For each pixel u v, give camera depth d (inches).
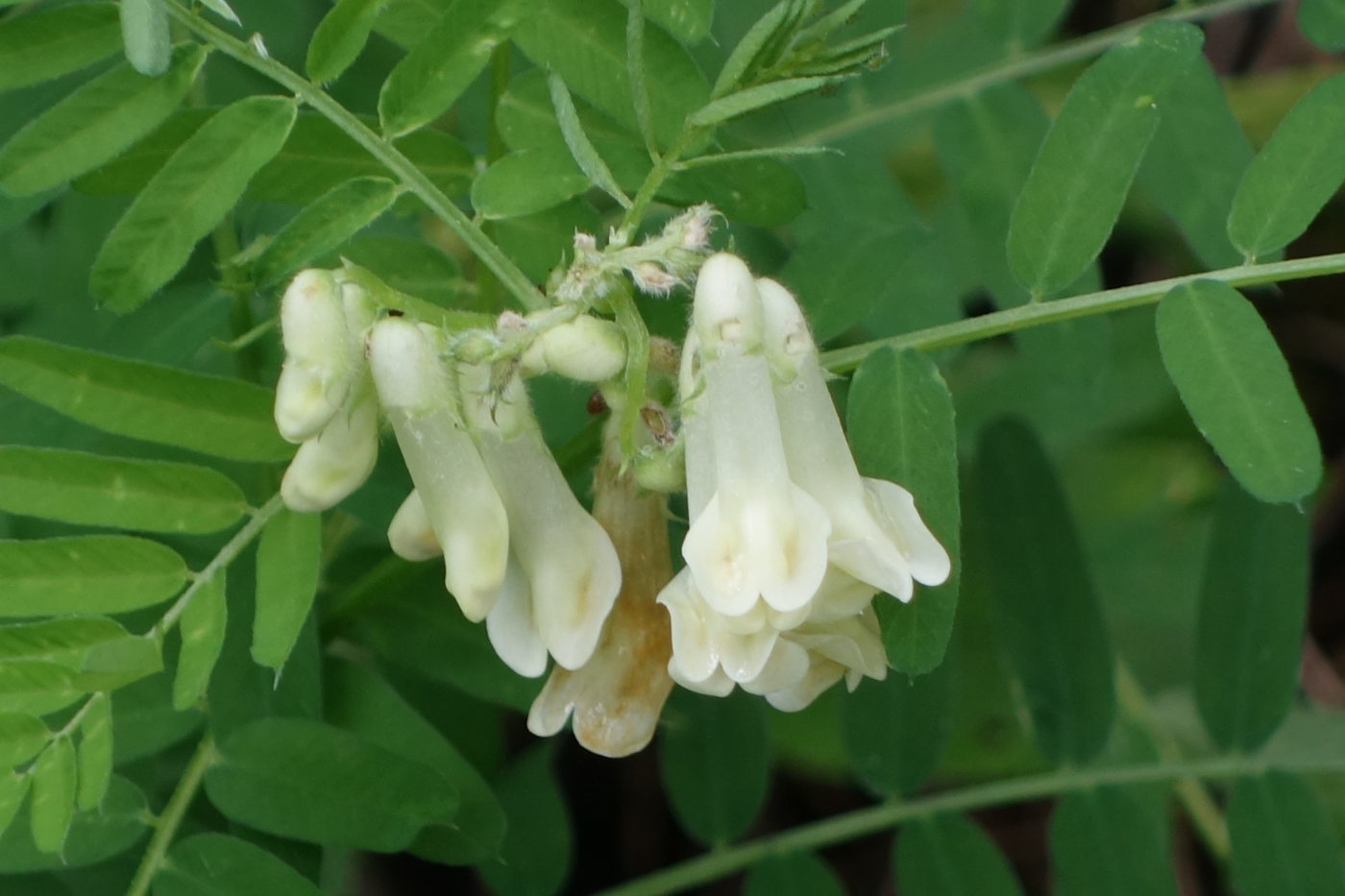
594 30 7.6
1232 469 7.4
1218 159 8.6
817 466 7.2
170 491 7.5
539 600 7.4
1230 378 7.4
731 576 7.0
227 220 8.3
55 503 7.5
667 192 7.8
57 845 7.3
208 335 8.3
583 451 8.1
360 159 7.8
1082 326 8.5
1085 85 7.7
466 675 8.5
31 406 8.2
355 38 7.5
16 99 8.4
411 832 7.9
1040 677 8.8
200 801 8.0
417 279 8.2
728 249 7.3
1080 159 7.6
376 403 7.2
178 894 7.8
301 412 7.0
